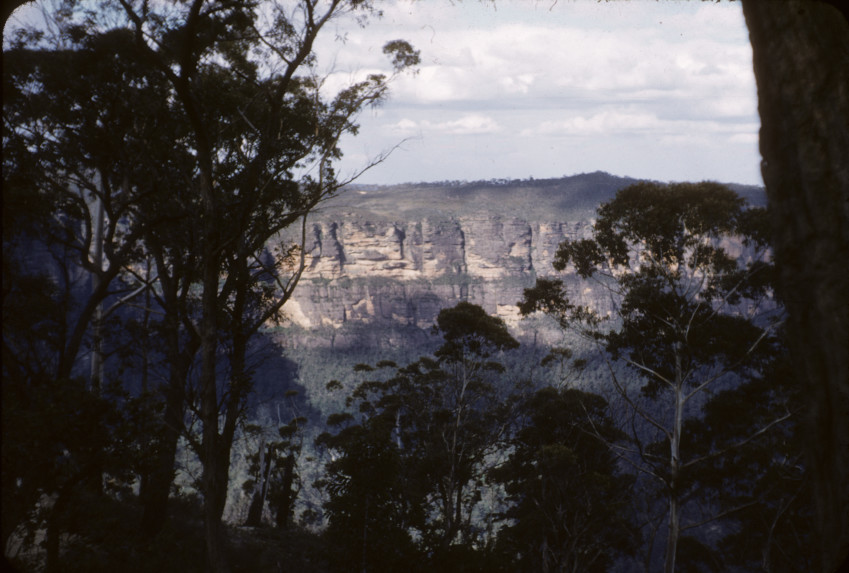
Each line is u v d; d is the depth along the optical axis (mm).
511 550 25688
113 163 20875
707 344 25547
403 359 162250
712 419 26688
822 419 1991
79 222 22422
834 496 1947
